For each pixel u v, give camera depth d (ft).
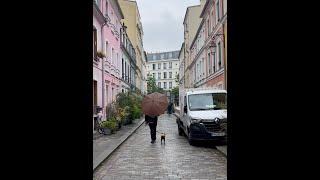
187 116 51.98
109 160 37.27
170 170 31.53
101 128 63.62
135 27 167.43
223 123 48.26
